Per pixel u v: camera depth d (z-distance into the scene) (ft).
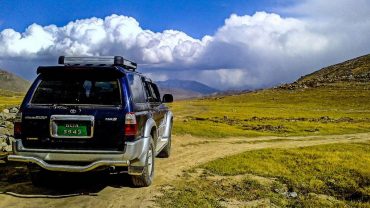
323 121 163.32
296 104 402.52
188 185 33.22
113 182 31.76
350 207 33.35
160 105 38.68
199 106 358.64
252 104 417.69
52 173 29.27
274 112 263.08
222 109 296.51
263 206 30.35
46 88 27.02
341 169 44.88
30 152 25.66
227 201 30.45
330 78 609.83
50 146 25.72
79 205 25.84
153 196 28.48
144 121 28.76
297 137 88.74
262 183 37.24
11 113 79.30
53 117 25.46
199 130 83.71
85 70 26.91
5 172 33.65
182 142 63.10
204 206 27.53
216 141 68.95
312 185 38.47
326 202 33.68
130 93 26.91
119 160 25.57
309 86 554.46
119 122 25.62
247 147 62.23
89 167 25.26
